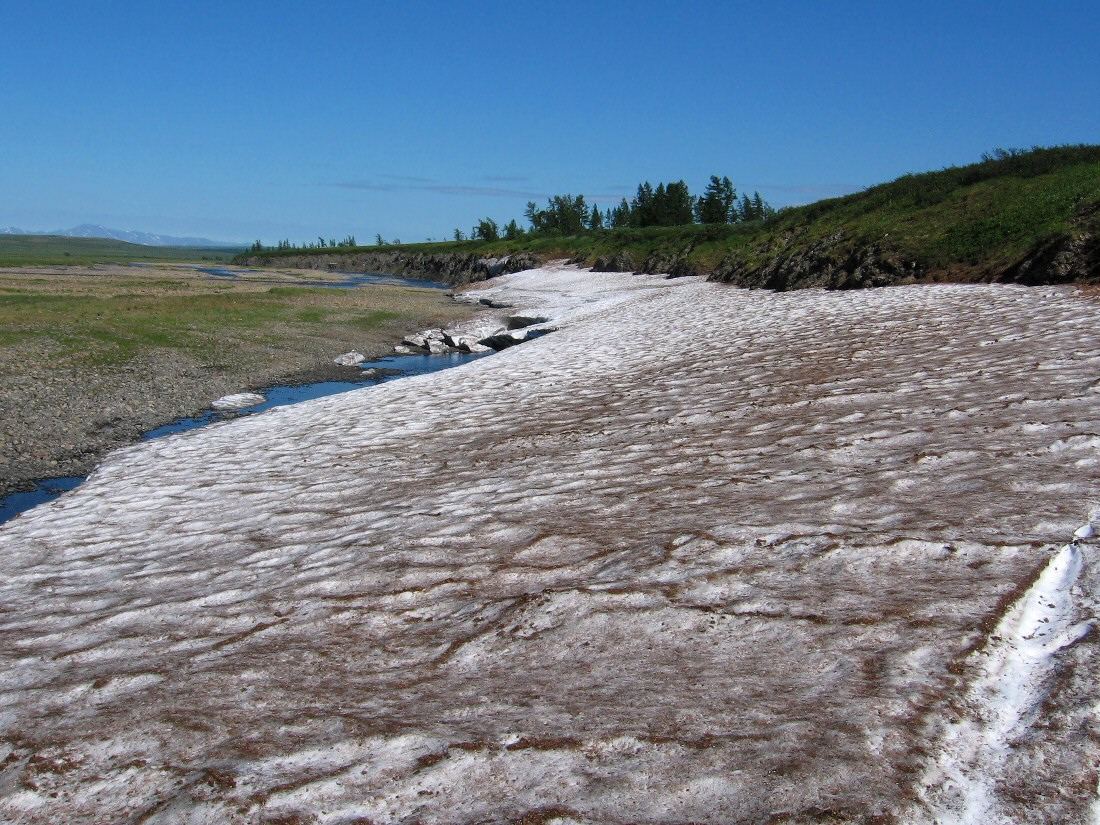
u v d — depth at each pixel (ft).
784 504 24.75
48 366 81.15
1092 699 12.65
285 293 174.09
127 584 26.07
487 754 13.20
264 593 23.32
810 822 10.80
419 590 21.71
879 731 12.59
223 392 79.77
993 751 11.99
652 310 111.04
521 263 280.10
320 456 42.75
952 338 54.90
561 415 47.16
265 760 13.76
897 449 29.53
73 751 15.02
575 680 15.67
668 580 19.81
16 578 28.02
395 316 142.72
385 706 15.46
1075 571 17.53
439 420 49.42
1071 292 69.00
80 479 50.80
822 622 16.60
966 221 102.83
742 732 13.05
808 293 106.42
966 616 16.01
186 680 17.75
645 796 11.79
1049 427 29.35
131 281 237.45
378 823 11.88
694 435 37.27
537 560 22.81
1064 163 111.55
